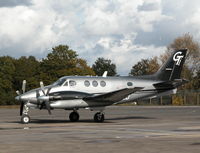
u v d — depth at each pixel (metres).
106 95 24.66
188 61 82.75
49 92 24.38
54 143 13.65
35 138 15.25
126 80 27.03
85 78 25.78
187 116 31.08
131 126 21.14
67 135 16.38
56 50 86.19
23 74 86.50
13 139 14.92
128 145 13.05
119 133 17.12
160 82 27.84
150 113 36.84
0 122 25.36
